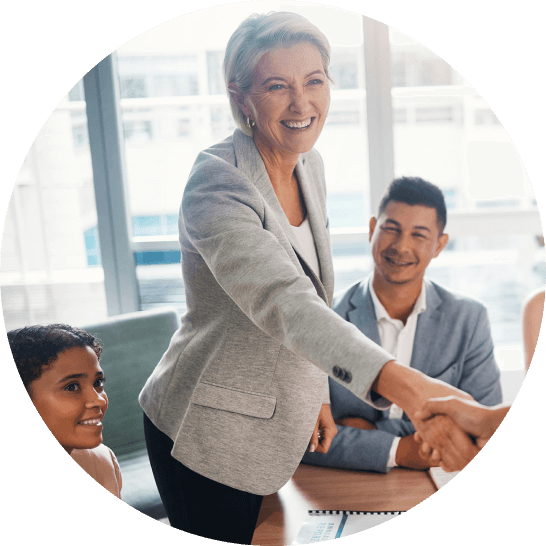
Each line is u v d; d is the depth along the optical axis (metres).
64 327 1.68
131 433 1.75
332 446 1.24
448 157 1.81
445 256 1.78
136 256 1.89
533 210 1.80
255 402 1.18
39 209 1.91
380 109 1.78
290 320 0.89
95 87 1.83
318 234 1.27
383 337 1.66
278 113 1.27
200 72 1.81
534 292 1.73
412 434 1.32
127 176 1.86
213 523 1.25
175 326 1.84
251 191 1.13
